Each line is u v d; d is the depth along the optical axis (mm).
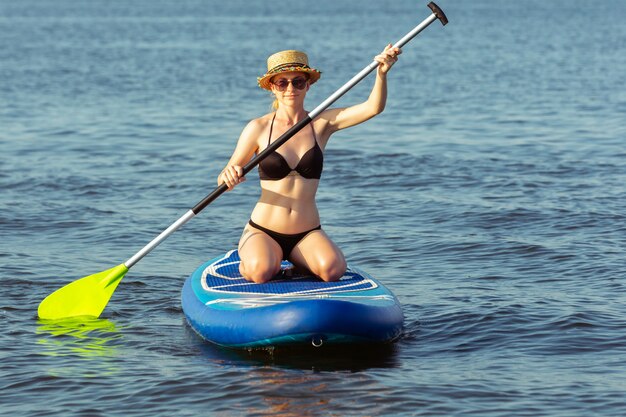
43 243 13055
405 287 10844
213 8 119250
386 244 12930
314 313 8219
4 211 14844
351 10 111062
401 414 7117
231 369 8094
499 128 23656
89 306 9711
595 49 50594
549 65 41312
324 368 8102
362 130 23281
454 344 8781
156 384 7762
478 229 13672
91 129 23656
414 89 32500
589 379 7820
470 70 39156
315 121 9328
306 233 9273
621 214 14359
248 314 8469
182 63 42625
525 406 7258
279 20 85500
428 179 17391
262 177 9250
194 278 9672
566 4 128500
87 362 8320
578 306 9844
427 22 9039
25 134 22734
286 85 9195
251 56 46688
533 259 11969
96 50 49844
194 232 13852
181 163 19438
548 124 24297
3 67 39438
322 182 17250
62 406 7336
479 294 10430
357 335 8375
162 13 102312
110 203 15672
